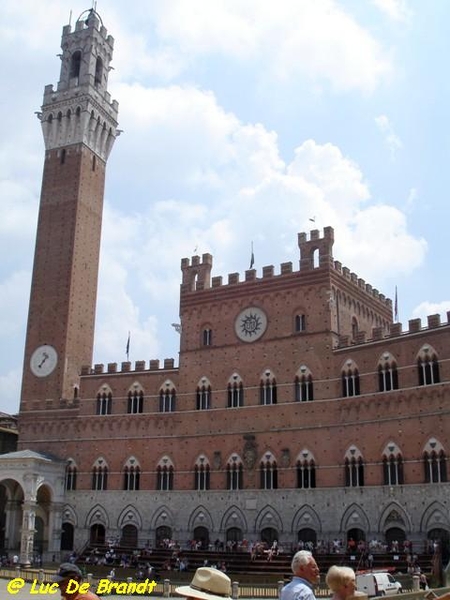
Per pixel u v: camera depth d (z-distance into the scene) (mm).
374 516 78688
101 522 98062
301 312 91938
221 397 94812
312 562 14055
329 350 87938
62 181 119125
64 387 107312
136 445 99125
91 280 117062
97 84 125375
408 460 77500
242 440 91250
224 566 76875
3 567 83312
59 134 122062
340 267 94188
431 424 76438
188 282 102938
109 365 104750
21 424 107750
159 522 94062
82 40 125688
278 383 90750
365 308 100188
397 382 80625
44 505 101250
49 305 112562
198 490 92625
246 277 97500
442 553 72375
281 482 86812
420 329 79750
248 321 95750
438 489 74312
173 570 77875
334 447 84188
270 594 63125
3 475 96625
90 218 119062
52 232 116625
